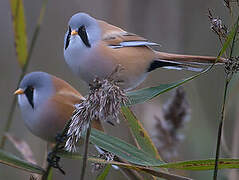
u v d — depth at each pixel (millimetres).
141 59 9055
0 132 15133
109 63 8852
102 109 5484
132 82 9219
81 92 15695
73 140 5789
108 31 9078
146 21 14914
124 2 14336
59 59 16375
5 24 17125
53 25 16516
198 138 12422
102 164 6414
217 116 12773
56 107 8719
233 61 5730
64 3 16641
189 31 14828
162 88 6844
